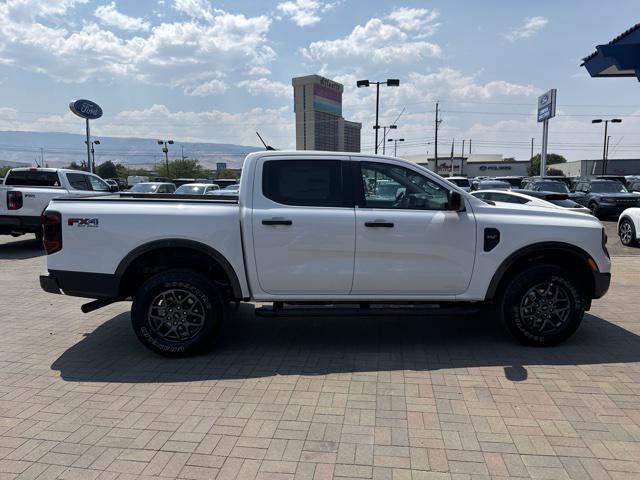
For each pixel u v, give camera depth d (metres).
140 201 4.57
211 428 3.25
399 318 5.77
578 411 3.43
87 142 33.28
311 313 4.54
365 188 4.59
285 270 4.48
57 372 4.23
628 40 9.49
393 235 4.48
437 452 2.94
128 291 4.75
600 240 4.65
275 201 4.51
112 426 3.29
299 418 3.37
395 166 4.62
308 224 4.42
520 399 3.62
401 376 4.07
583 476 2.70
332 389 3.83
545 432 3.16
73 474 2.76
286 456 2.92
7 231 11.09
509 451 2.95
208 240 4.43
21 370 4.28
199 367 4.31
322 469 2.79
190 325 4.53
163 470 2.79
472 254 4.56
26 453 2.97
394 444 3.04
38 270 8.99
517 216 4.67
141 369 4.28
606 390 3.76
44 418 3.41
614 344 4.78
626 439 3.06
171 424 3.31
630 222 11.65
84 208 4.48
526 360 4.39
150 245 4.42
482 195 10.41
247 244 4.44
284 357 4.54
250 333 5.25
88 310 4.60
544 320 4.64
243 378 4.06
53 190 11.12
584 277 4.89
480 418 3.34
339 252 4.47
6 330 5.43
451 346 4.79
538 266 4.57
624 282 7.47
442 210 4.60
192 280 4.42
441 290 4.62
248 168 4.57
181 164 92.62
